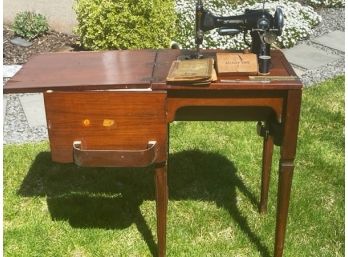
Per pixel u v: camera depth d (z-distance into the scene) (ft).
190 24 19.33
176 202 10.45
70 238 9.48
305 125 13.50
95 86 7.50
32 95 15.64
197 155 12.05
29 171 11.55
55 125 7.70
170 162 11.76
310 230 9.63
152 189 10.91
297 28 19.95
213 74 7.55
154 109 7.55
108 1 16.28
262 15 7.98
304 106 14.52
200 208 10.25
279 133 7.93
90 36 16.65
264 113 8.17
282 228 8.41
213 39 18.40
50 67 8.46
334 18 22.65
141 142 7.77
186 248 9.22
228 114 8.20
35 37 20.21
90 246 9.32
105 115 7.62
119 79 7.71
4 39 19.95
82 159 7.73
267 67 7.74
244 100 7.59
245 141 12.60
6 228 9.82
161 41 16.81
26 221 10.00
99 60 8.76
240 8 21.29
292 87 7.36
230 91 7.53
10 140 13.08
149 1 16.03
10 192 10.81
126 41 16.38
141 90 7.50
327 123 13.67
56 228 9.77
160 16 16.43
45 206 10.40
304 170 11.50
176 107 7.69
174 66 8.02
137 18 16.12
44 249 9.28
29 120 14.15
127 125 7.66
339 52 19.02
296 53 18.83
